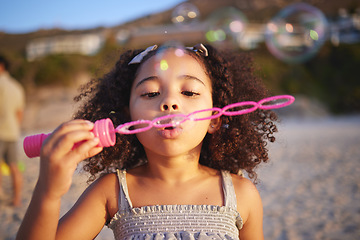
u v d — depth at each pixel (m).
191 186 1.24
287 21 2.80
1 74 4.28
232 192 1.25
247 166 1.51
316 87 27.20
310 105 23.92
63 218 1.19
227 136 1.44
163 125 1.02
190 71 1.23
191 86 1.20
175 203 1.21
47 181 0.92
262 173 5.73
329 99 26.78
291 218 3.58
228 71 1.45
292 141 10.36
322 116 23.52
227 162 1.49
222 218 1.19
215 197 1.24
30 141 0.99
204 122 1.21
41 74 22.56
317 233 3.14
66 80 22.84
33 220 0.95
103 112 1.45
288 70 27.12
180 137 1.14
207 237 1.13
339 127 16.16
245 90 1.58
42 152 0.92
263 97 1.61
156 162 1.24
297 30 2.79
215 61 1.44
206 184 1.26
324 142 10.05
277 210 3.86
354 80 27.41
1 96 4.13
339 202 4.12
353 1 42.69
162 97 1.18
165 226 1.16
